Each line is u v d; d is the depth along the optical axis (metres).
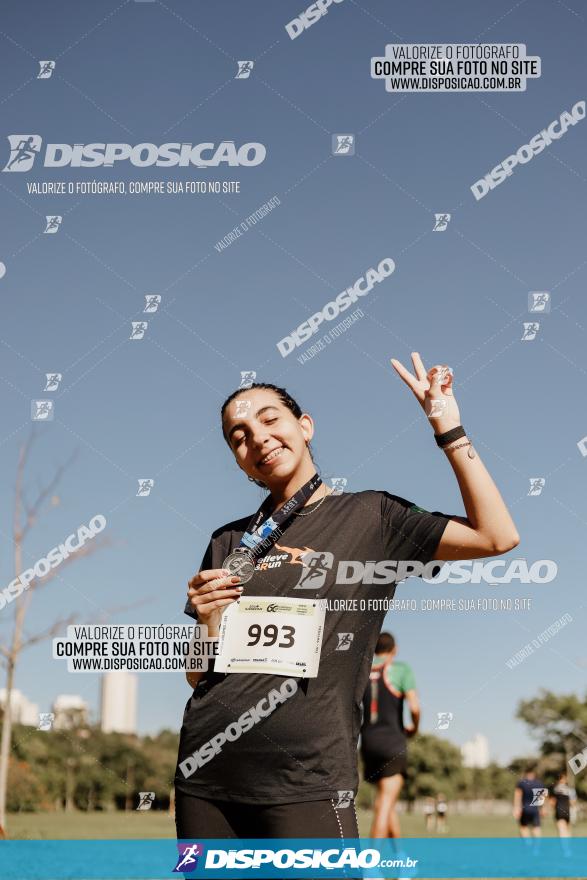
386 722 4.59
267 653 2.28
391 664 4.64
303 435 2.64
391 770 4.55
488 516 2.23
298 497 2.46
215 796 2.21
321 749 2.17
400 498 2.43
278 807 2.14
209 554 2.59
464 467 2.26
